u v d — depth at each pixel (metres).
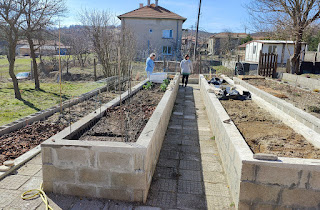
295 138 3.93
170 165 4.23
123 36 13.51
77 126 3.96
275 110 5.33
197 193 3.42
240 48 40.44
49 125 5.96
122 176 3.12
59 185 3.28
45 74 19.38
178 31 32.28
